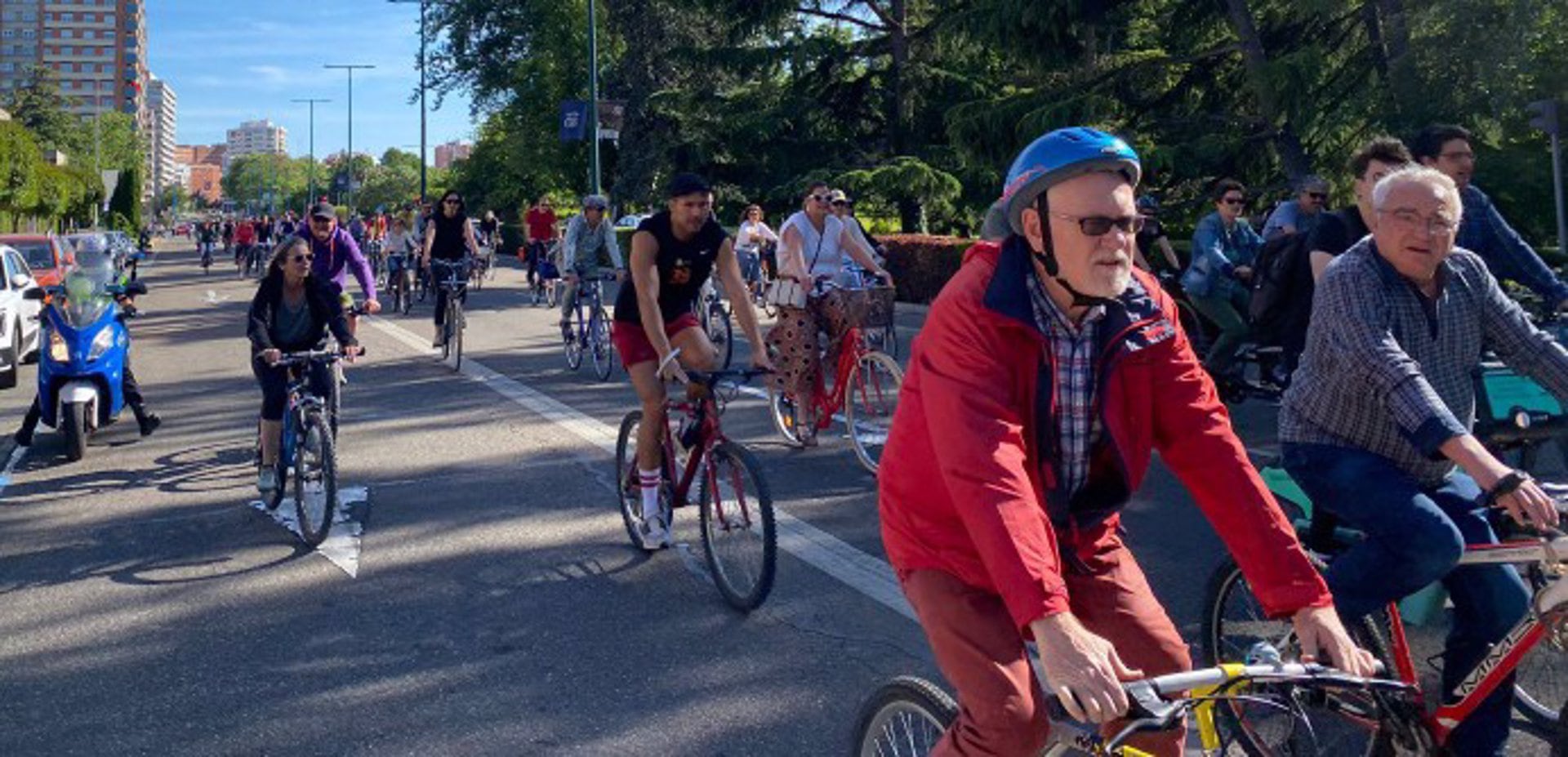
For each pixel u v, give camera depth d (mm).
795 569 6176
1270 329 8219
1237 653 4012
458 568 6293
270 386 7332
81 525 7262
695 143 35469
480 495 7805
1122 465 2705
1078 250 2545
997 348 2617
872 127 35094
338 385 9164
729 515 5652
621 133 43031
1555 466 5562
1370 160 4836
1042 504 2744
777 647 5141
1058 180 2535
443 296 13945
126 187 101188
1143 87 22297
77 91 197000
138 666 5059
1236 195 10219
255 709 4613
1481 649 3512
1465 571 3539
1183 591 5742
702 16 37281
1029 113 21875
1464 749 3461
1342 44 21297
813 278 8836
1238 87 22438
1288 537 2652
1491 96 15688
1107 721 2275
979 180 30625
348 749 4270
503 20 53125
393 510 7453
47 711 4629
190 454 9297
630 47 42625
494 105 55406
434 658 5082
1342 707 3180
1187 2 22125
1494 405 5008
